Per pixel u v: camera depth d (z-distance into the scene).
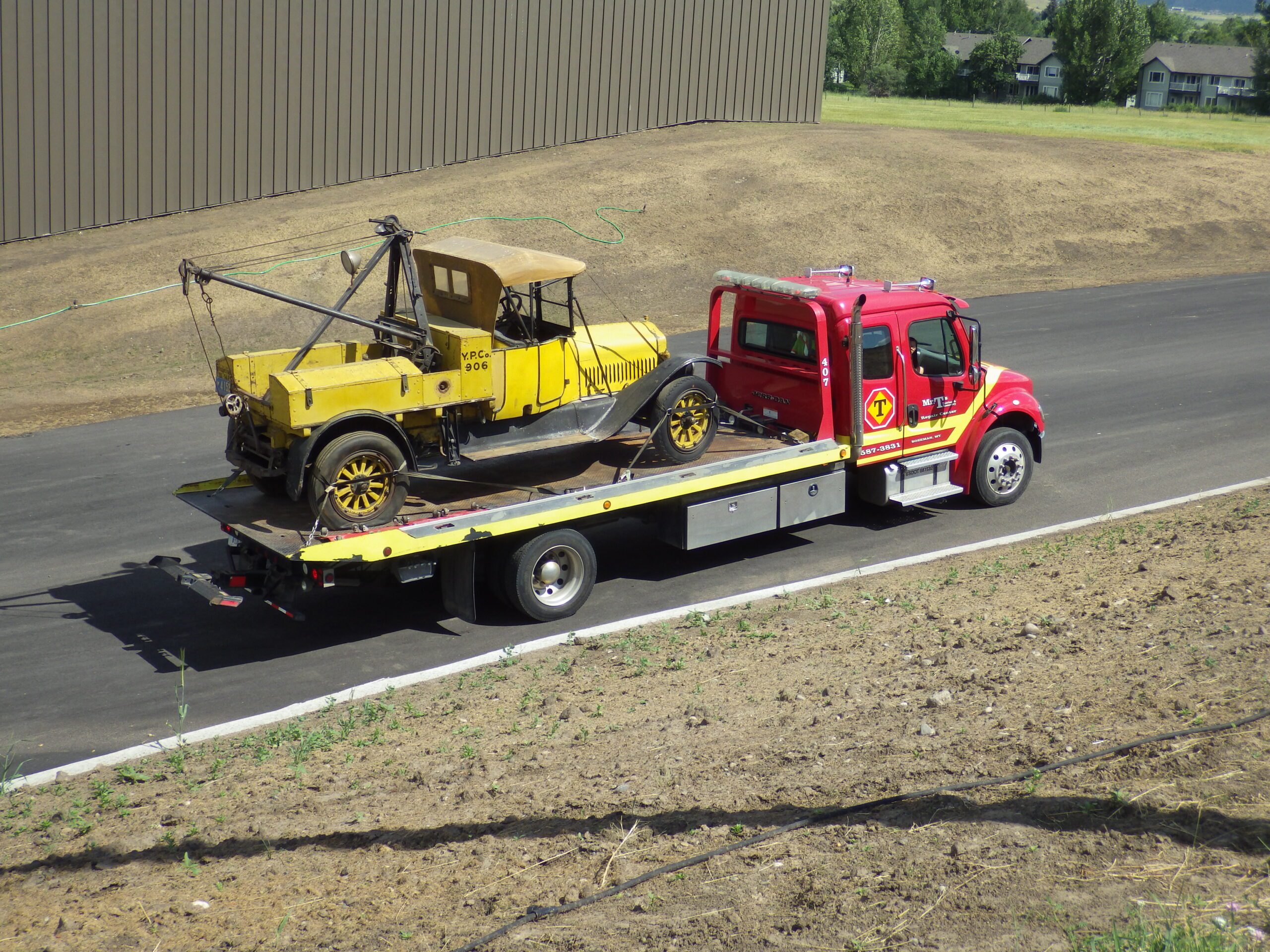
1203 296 24.08
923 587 9.46
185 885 5.44
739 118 37.12
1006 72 109.00
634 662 8.23
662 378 9.73
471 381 8.94
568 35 32.44
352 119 29.34
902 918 4.50
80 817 6.29
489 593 10.18
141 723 7.75
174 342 20.86
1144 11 121.69
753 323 11.27
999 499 11.95
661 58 34.62
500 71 31.47
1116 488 12.45
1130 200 31.55
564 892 5.07
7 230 25.14
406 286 9.78
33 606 9.84
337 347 9.45
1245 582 8.10
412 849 5.63
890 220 28.83
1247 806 4.90
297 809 6.20
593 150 33.00
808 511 10.66
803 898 4.73
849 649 8.03
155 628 9.42
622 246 26.38
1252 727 5.59
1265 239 30.34
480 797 6.16
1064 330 21.11
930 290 11.12
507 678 8.13
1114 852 4.73
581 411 9.80
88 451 14.69
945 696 6.69
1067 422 15.16
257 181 28.31
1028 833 4.96
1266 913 4.21
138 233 26.03
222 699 8.11
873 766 5.91
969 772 5.65
